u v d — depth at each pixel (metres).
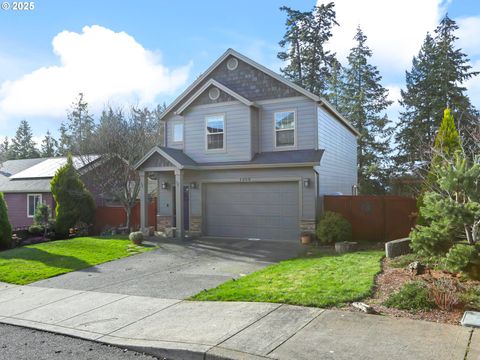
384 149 32.09
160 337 5.37
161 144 25.98
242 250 13.13
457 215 6.77
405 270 8.04
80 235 19.39
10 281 9.77
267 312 6.03
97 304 7.35
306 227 14.53
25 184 24.06
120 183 19.66
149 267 10.80
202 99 16.80
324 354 4.45
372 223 14.32
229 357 4.53
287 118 15.67
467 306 5.74
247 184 15.95
